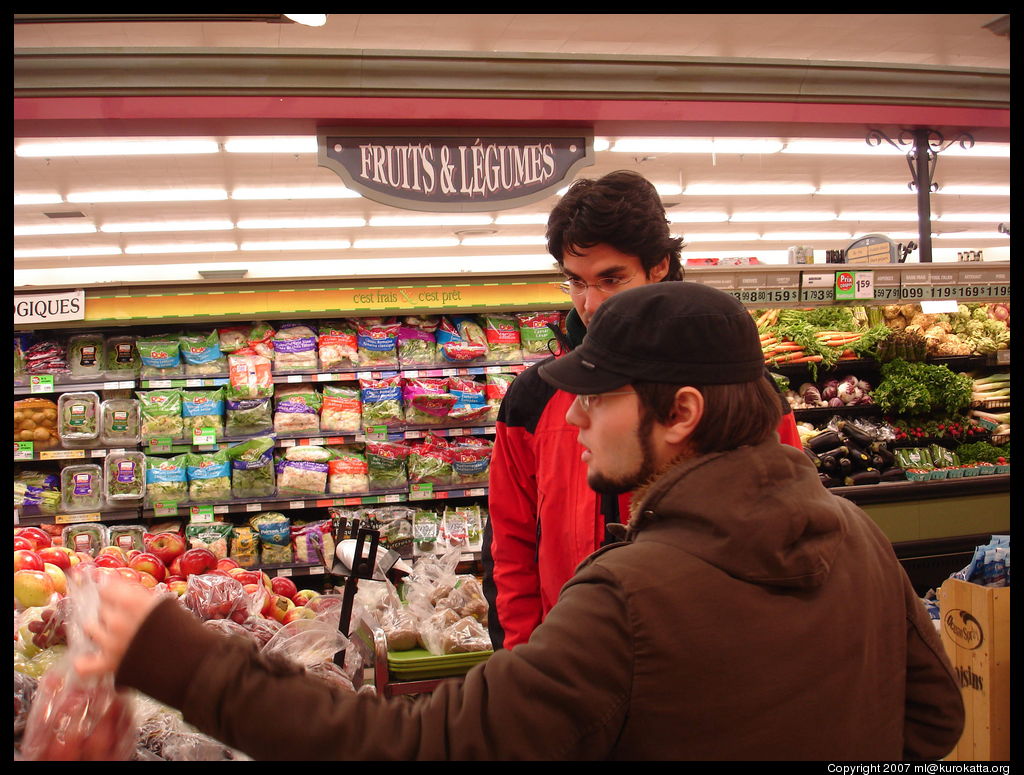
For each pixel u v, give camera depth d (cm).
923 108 496
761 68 464
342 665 195
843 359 477
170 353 440
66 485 431
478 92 426
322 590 449
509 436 166
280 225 1444
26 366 430
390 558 230
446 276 441
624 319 88
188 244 1572
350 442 455
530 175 436
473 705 75
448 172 427
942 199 1545
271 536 433
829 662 83
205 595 212
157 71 405
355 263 1802
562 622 79
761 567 81
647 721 77
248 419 445
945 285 436
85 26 694
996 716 259
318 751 73
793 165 1229
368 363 462
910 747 100
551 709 75
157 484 428
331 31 746
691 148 830
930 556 438
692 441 88
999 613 259
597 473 92
